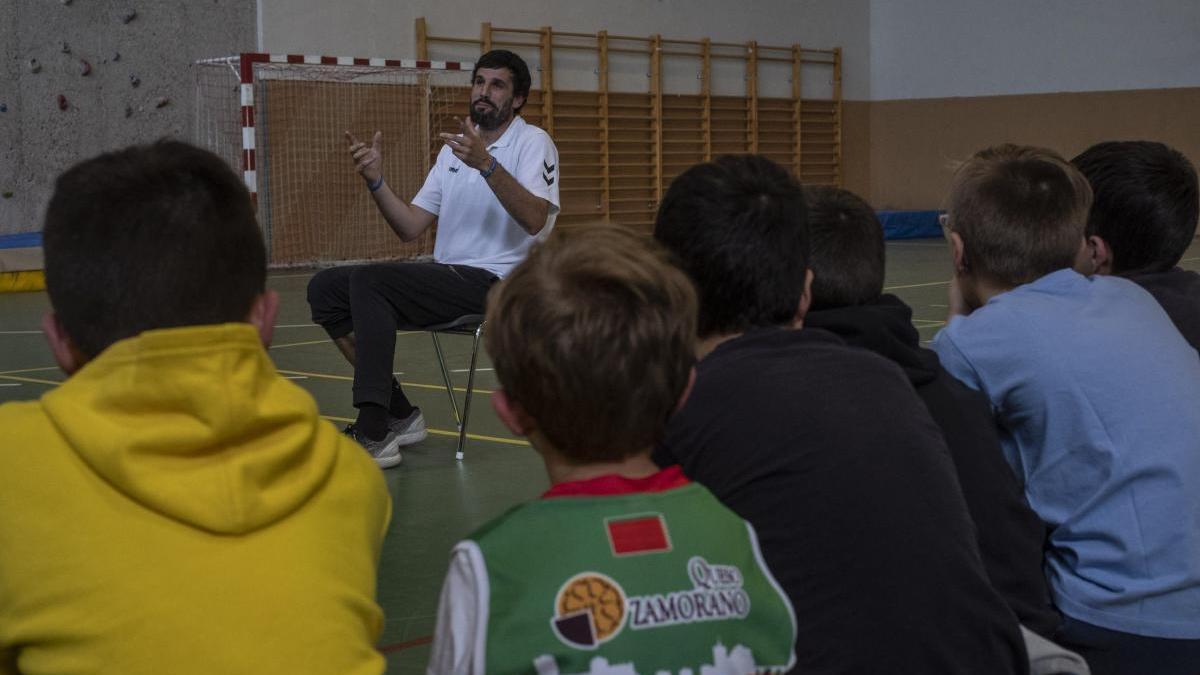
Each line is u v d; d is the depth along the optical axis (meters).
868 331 1.48
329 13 10.51
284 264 10.13
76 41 9.77
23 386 4.88
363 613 1.00
